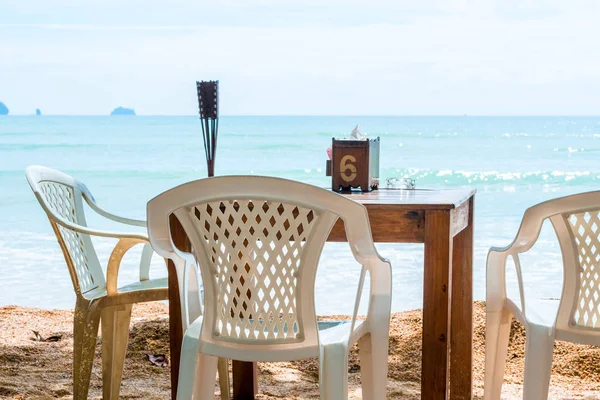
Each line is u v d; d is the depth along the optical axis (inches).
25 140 1098.1
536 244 311.7
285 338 81.7
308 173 754.2
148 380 142.4
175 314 105.6
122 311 121.6
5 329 179.3
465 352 116.7
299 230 99.9
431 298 95.3
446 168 761.0
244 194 79.7
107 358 116.6
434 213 94.7
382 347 88.6
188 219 82.4
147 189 623.8
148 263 128.4
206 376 91.2
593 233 88.7
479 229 370.3
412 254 294.2
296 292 80.7
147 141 1042.7
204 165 824.9
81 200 129.3
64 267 278.7
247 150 956.6
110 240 328.8
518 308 99.6
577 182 655.8
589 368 144.9
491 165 775.1
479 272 262.5
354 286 237.9
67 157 909.8
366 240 80.8
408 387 136.6
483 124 1504.7
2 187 586.2
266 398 128.6
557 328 91.6
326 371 81.4
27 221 402.0
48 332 178.2
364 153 112.4
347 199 77.5
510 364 149.7
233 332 83.4
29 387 136.8
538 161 807.1
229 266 82.0
